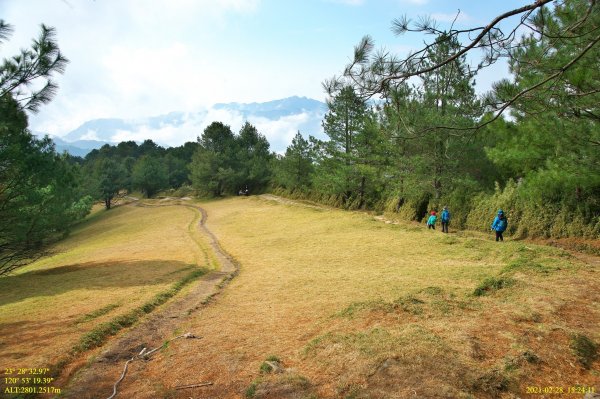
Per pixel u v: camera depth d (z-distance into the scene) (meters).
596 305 7.43
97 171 79.56
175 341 8.15
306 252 19.92
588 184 14.91
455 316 7.09
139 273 17.30
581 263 11.00
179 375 6.31
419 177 29.09
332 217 31.61
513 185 23.06
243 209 47.62
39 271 23.09
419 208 30.31
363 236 22.36
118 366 7.10
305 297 11.00
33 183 17.00
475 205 25.14
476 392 4.66
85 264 23.34
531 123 13.19
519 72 7.02
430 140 26.14
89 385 6.27
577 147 12.85
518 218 21.28
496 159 17.89
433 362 5.18
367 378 5.05
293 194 55.19
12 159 14.62
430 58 5.63
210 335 8.32
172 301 11.97
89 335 8.45
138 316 10.26
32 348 7.84
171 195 86.12
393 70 5.89
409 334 6.09
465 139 7.70
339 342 6.30
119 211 70.31
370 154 36.47
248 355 6.77
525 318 6.76
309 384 5.25
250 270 17.02
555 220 19.17
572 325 6.51
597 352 5.66
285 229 29.55
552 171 15.41
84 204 46.12
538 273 9.90
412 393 4.57
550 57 6.76
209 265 19.05
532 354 5.40
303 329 7.84
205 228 36.22
